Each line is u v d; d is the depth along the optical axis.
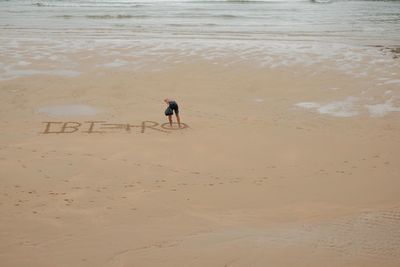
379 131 16.78
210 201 10.87
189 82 22.59
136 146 14.87
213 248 7.41
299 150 14.84
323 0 78.19
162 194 11.27
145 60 26.31
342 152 14.73
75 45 30.41
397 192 11.48
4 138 15.31
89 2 67.69
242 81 22.81
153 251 7.46
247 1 71.94
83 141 15.20
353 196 11.22
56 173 12.50
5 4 62.62
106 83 22.19
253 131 16.56
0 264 7.18
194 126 17.00
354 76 23.75
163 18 48.00
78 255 7.46
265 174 12.92
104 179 12.23
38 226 9.10
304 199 11.06
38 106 18.98
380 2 75.69
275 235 8.04
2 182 11.73
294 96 20.88
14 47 29.45
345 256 6.83
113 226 9.09
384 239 7.58
